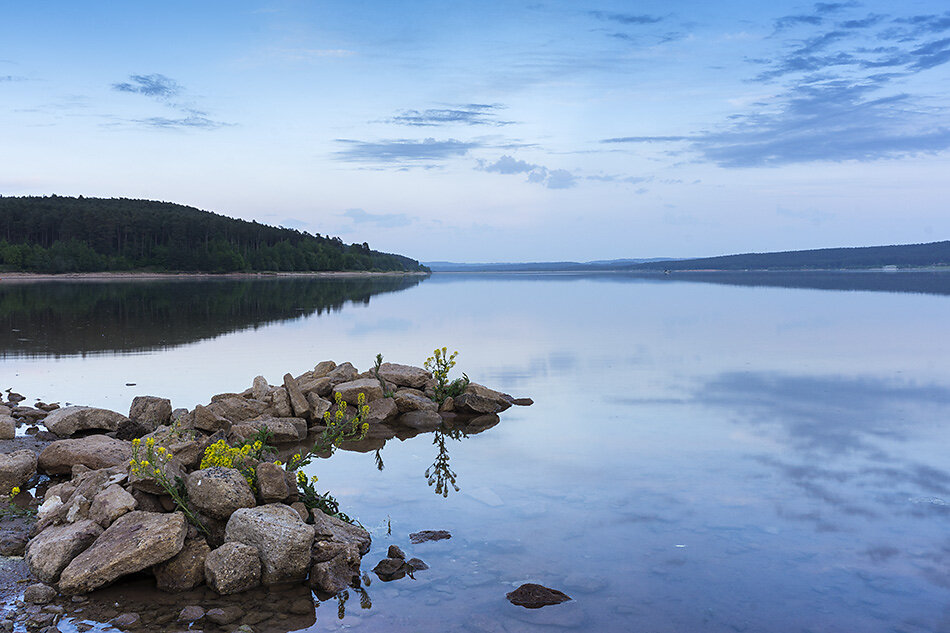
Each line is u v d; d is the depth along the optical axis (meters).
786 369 15.26
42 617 4.84
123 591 5.31
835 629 4.56
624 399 12.09
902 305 36.38
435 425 10.79
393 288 70.31
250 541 5.57
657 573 5.36
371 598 5.07
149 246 135.75
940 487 7.25
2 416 9.76
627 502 6.89
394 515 6.66
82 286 64.56
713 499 6.95
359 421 10.62
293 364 15.91
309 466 8.45
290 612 4.92
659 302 41.00
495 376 14.56
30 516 6.85
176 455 7.33
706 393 12.55
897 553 5.67
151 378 13.98
